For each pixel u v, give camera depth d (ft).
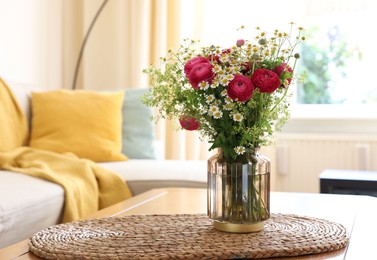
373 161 11.43
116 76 13.12
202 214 5.08
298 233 4.21
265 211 4.27
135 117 10.18
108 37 13.16
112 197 7.85
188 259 3.59
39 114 9.50
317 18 12.33
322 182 9.12
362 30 12.22
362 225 4.72
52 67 12.53
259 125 4.15
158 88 4.29
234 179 4.20
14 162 8.13
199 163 8.86
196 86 4.03
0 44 10.78
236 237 4.09
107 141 9.51
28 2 11.64
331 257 3.69
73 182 7.34
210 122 4.20
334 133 12.30
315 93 12.67
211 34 12.14
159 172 8.18
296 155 11.91
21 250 3.97
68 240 4.08
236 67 4.05
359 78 12.33
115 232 4.35
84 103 9.70
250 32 12.04
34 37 11.87
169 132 12.34
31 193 6.47
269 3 12.00
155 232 4.32
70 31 13.17
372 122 12.11
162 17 12.21
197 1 12.26
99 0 13.15
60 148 9.21
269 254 3.67
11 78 11.10
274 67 4.17
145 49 12.36
